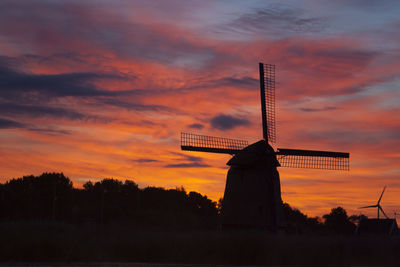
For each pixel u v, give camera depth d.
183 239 28.56
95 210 83.00
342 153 44.25
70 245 27.28
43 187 96.88
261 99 43.84
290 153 42.59
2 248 26.23
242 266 25.22
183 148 41.94
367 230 66.38
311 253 26.31
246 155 39.31
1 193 92.06
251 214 38.53
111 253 27.67
